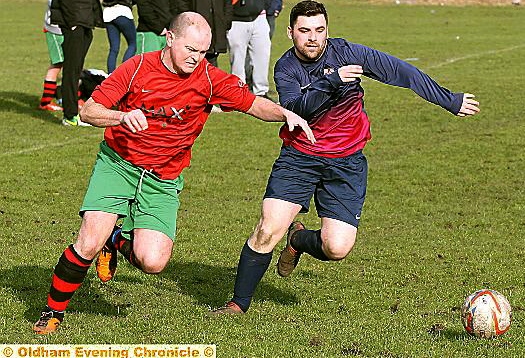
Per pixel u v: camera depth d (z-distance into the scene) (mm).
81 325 10195
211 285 12312
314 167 10594
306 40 10148
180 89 9625
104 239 9852
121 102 9773
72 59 23172
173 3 23438
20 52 38031
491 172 19844
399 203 17562
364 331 10289
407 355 9469
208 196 17875
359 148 10695
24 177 18562
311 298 11844
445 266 13531
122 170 9953
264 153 21594
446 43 41875
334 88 9883
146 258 9781
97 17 23031
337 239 10609
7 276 12109
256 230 10727
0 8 57031
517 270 13344
